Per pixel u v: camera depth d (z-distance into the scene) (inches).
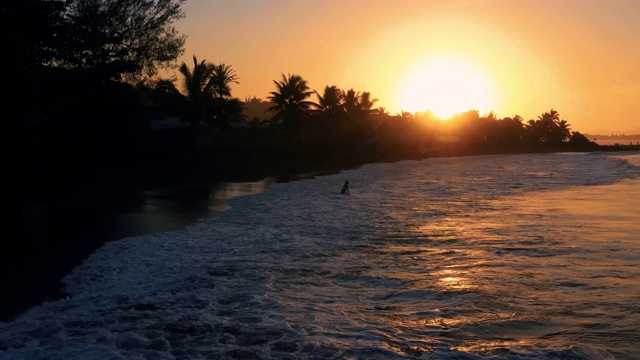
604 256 581.0
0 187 1047.6
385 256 598.9
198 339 354.9
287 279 501.4
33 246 647.8
